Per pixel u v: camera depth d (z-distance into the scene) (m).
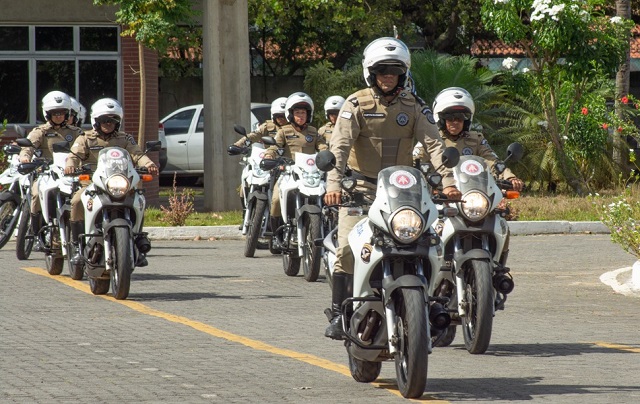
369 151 19.06
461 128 24.09
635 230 32.31
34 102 56.03
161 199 63.03
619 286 31.91
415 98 19.19
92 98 56.38
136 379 19.11
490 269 21.67
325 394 18.17
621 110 65.31
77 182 30.52
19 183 37.62
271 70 82.75
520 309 28.42
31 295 29.50
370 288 17.95
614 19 61.53
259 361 20.91
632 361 21.34
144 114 54.41
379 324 18.09
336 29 75.69
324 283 32.72
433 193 19.91
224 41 55.03
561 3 59.16
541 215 51.59
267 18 74.88
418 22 80.56
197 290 30.98
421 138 19.08
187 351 21.86
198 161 69.25
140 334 23.80
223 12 55.00
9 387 18.42
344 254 18.61
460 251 21.95
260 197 38.56
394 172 17.83
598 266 37.59
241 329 24.69
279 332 24.34
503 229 22.23
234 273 34.91
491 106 67.94
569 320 26.64
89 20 55.53
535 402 17.62
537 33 60.16
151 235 46.22
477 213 21.67
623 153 65.25
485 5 61.59
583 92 63.72
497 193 21.97
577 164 64.31
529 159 63.69
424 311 17.31
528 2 60.28
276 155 36.00
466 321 22.25
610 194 61.25
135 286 31.67
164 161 66.56
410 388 17.45
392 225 17.31
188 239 46.38
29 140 34.09
